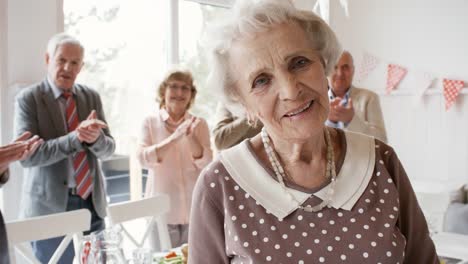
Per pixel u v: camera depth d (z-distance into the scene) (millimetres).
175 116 3271
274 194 1028
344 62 3168
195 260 1071
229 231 1020
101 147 2807
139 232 4102
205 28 1062
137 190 4094
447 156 4875
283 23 971
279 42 962
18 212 3203
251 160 1072
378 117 3170
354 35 5449
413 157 5102
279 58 961
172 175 3102
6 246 1920
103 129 2986
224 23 1004
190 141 3156
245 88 1022
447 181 4809
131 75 4035
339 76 3178
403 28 5117
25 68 3254
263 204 1019
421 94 4980
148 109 4156
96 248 1436
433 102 4945
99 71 3846
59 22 3436
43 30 3328
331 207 1003
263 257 979
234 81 1054
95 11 3781
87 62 3768
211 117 4461
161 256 2061
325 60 1049
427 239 1069
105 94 3898
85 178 2777
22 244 2062
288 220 1002
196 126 3051
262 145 1099
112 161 3967
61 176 2705
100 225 2891
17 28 3215
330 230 983
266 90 994
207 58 1067
